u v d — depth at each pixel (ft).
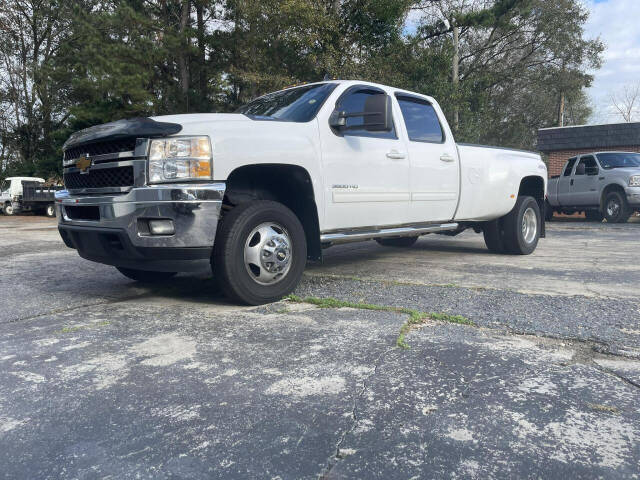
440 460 5.44
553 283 15.01
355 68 63.98
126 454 5.65
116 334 10.21
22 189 87.71
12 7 109.29
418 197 16.67
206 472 5.28
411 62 72.79
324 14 62.34
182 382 7.64
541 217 22.50
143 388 7.45
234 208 12.12
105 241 11.89
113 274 18.02
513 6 95.55
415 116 17.31
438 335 9.75
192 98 74.84
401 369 8.00
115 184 11.85
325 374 7.85
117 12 68.54
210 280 16.28
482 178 19.31
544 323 10.51
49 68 84.23
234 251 11.76
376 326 10.38
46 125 115.75
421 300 12.72
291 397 7.04
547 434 5.96
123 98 73.92
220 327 10.55
